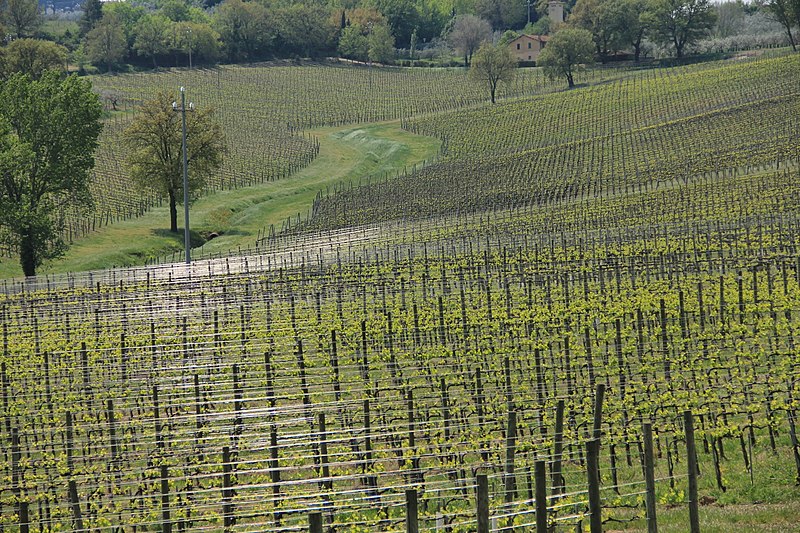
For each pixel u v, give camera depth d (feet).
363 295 306.76
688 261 305.12
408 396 174.70
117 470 160.76
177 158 611.47
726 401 176.55
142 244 574.97
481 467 151.02
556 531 138.21
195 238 618.03
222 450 152.97
